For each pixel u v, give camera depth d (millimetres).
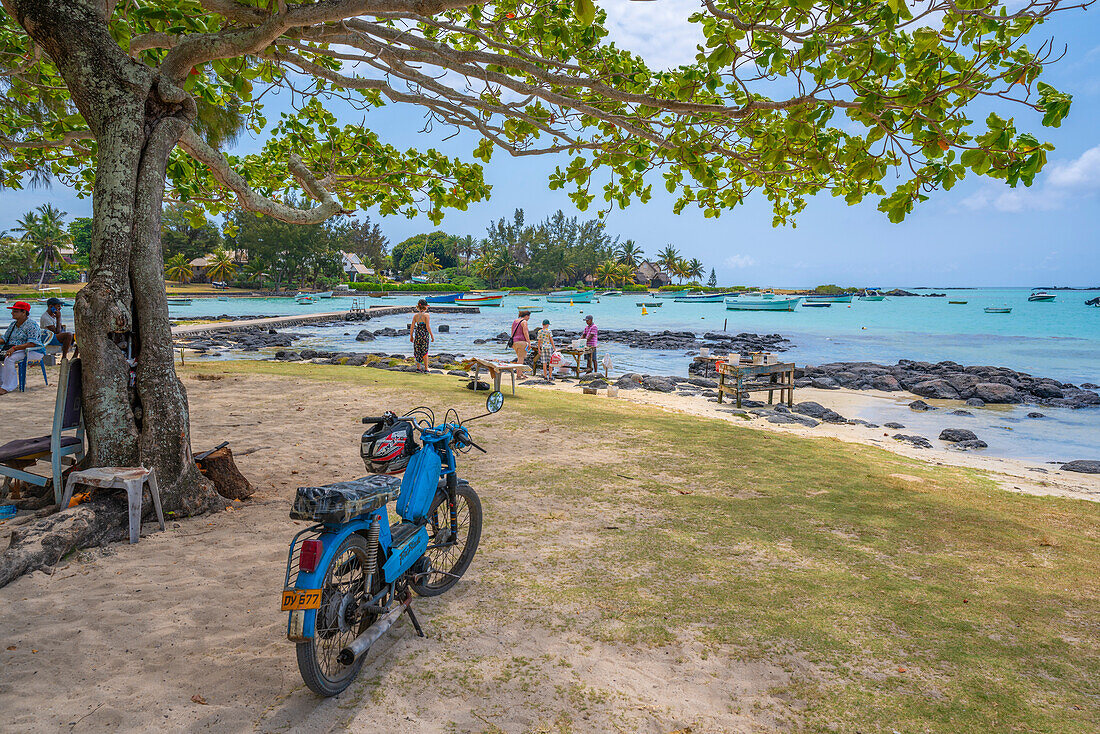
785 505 6551
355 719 2949
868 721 3000
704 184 6949
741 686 3287
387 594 3570
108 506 5000
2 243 102062
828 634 3834
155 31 7035
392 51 6328
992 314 73625
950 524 6098
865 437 12836
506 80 6449
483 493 6680
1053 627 3996
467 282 150375
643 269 169125
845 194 7527
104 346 5164
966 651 3668
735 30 5316
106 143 5230
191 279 119125
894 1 4281
